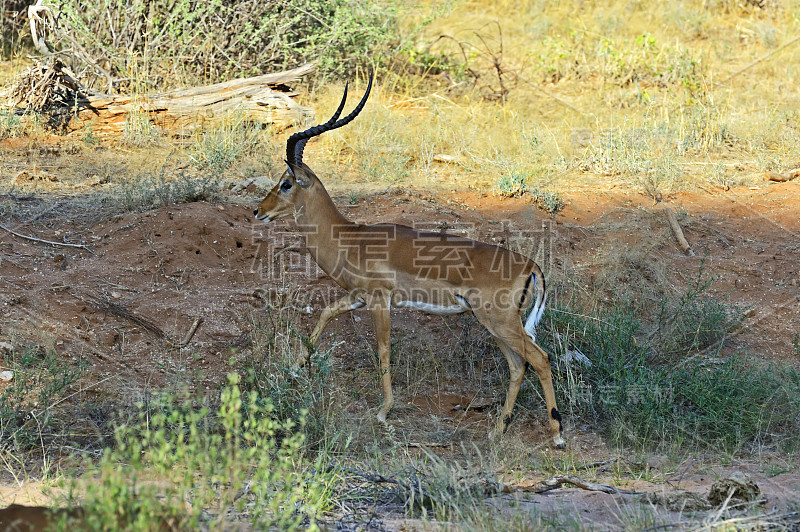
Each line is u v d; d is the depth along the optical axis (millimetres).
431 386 10719
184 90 17625
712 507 7301
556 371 10602
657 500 7414
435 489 7523
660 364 10922
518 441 9445
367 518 7172
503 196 14578
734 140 17906
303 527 6836
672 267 12906
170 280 11711
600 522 6922
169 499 5723
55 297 10891
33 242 12156
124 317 10859
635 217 14023
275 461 8070
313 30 20141
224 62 19625
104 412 9023
